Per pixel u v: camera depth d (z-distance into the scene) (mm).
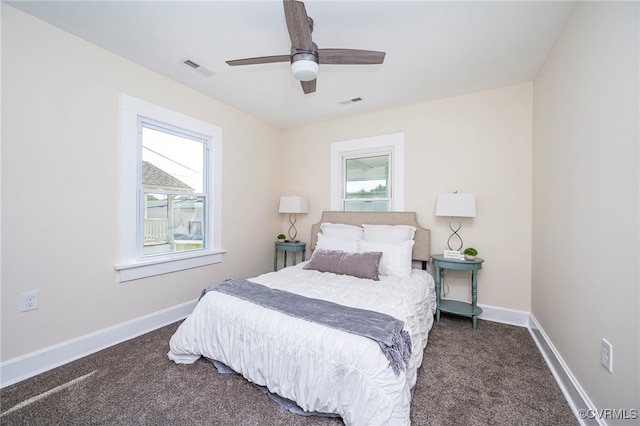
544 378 1770
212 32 1921
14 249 1711
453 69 2391
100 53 2102
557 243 1882
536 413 1460
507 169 2713
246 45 2076
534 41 1980
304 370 1420
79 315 2004
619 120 1159
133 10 1703
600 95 1319
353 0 1591
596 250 1335
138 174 2400
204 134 2938
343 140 3662
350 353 1317
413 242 2854
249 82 2666
